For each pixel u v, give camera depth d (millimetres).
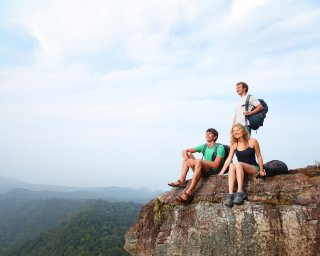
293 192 6645
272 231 6344
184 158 8117
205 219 6980
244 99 8500
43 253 86500
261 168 7062
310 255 6012
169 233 7363
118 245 80125
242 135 7344
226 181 7375
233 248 6477
